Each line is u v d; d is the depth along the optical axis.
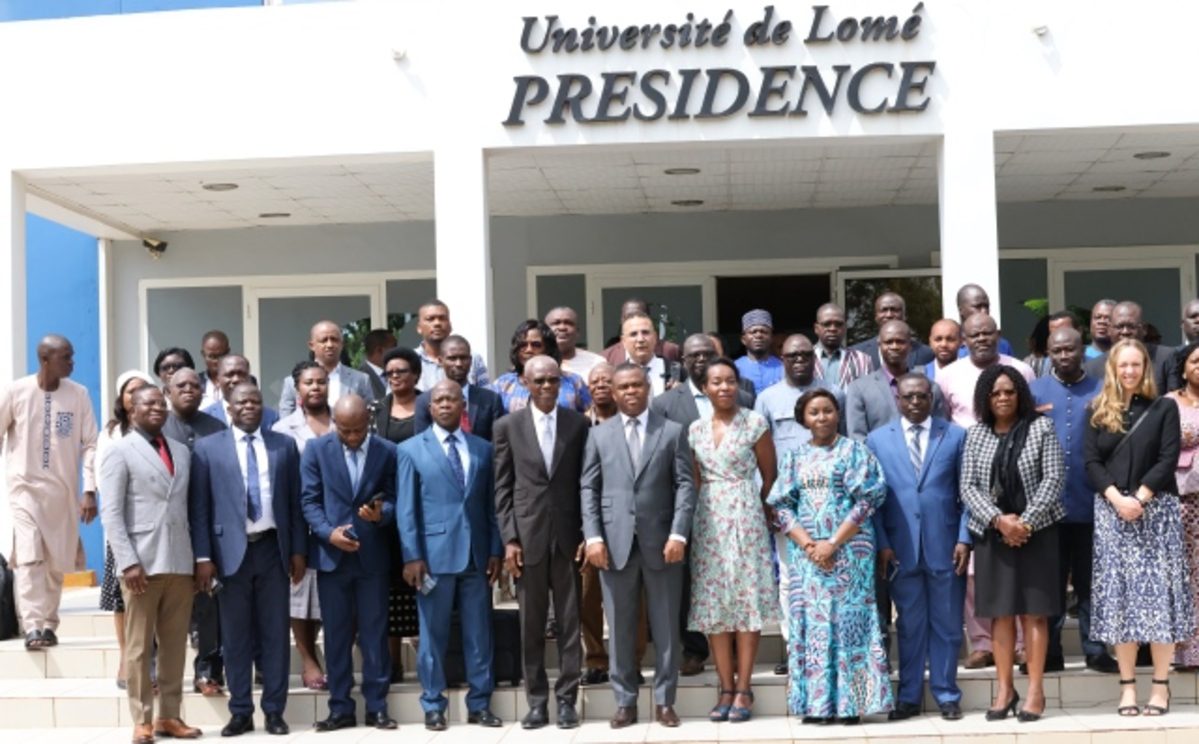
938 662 7.84
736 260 13.28
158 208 12.34
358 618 8.09
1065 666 8.36
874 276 13.12
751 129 9.89
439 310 9.19
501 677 8.30
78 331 13.51
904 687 7.88
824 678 7.65
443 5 10.10
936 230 13.16
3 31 10.43
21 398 9.35
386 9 10.15
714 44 9.88
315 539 8.03
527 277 13.40
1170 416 7.71
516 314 13.38
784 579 8.61
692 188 12.13
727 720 7.89
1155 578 7.61
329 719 8.04
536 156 10.45
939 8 9.85
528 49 10.01
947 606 7.81
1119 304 8.64
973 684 8.09
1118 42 9.84
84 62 10.36
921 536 7.79
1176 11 9.80
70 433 9.46
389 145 10.16
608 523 7.84
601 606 8.42
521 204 12.76
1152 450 7.69
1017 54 9.84
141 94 10.32
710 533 7.89
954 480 7.87
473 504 8.03
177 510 7.88
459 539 7.97
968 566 8.02
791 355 8.39
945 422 7.95
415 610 8.40
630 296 13.36
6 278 10.40
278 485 7.98
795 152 10.62
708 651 8.52
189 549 7.92
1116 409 7.73
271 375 13.59
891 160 11.03
